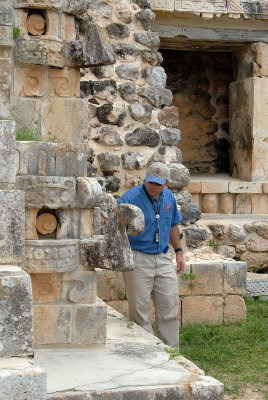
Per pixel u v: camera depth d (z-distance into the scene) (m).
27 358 4.51
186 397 5.07
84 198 5.74
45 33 6.73
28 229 5.73
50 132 6.87
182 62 13.09
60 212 5.82
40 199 5.70
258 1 11.70
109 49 6.68
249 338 8.20
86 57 6.67
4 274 4.61
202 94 13.18
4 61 5.52
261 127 12.14
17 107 6.71
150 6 10.52
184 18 11.70
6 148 5.13
